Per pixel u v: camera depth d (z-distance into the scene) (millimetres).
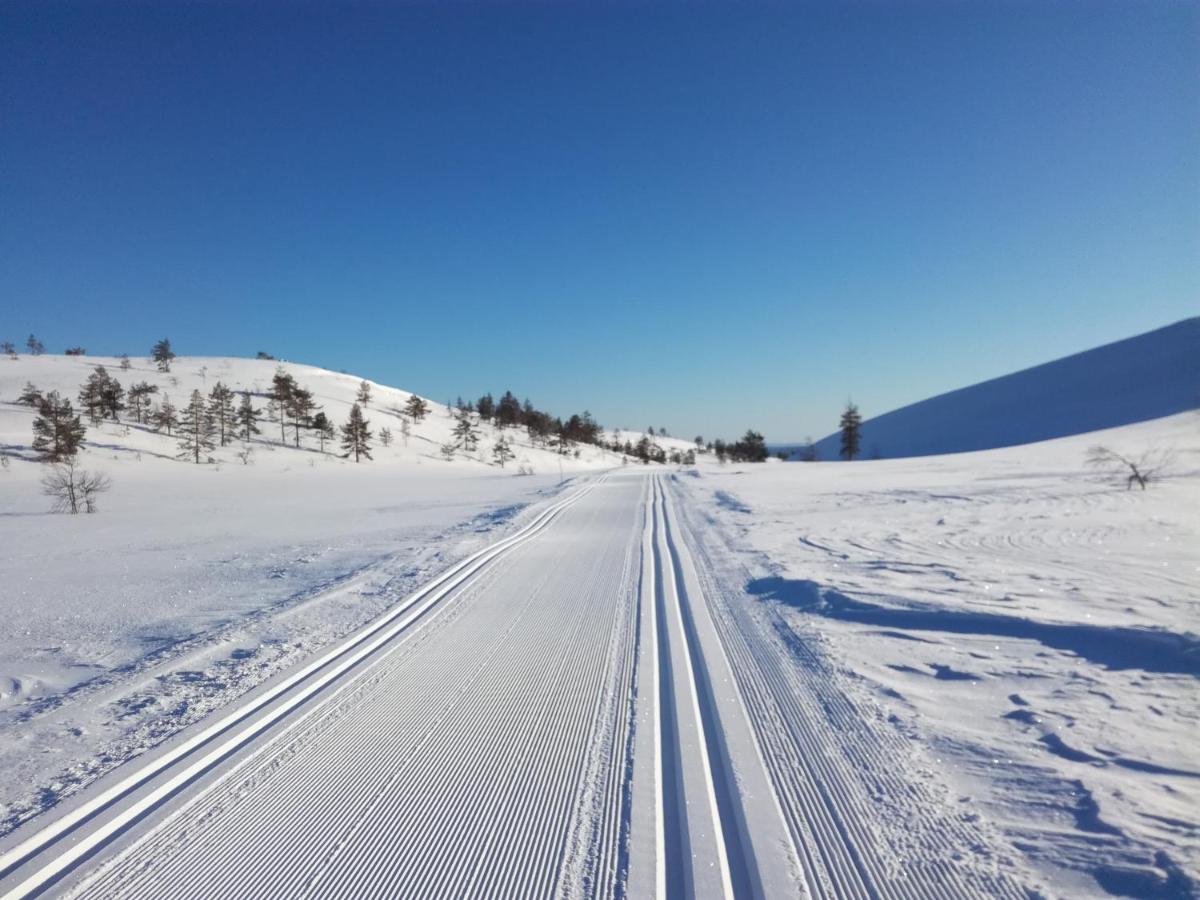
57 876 3191
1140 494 15883
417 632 7219
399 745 4496
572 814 3609
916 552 10375
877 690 5121
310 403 87125
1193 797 3367
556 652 6414
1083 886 2799
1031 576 8125
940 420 88750
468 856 3264
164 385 102125
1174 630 5547
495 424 122375
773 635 6719
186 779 4113
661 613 7734
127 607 9688
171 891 3066
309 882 3105
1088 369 80938
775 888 2891
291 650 6699
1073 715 4406
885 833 3273
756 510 18188
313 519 23969
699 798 3676
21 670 6801
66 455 51562
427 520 20719
